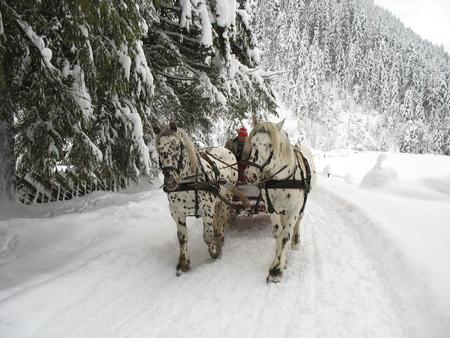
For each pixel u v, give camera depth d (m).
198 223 7.99
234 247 6.55
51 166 7.59
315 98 69.31
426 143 64.50
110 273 5.29
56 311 4.30
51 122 7.18
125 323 4.14
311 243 6.64
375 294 4.53
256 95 11.02
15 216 8.39
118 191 11.23
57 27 7.01
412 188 12.44
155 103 10.58
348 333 3.76
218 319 4.18
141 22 7.20
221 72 9.90
